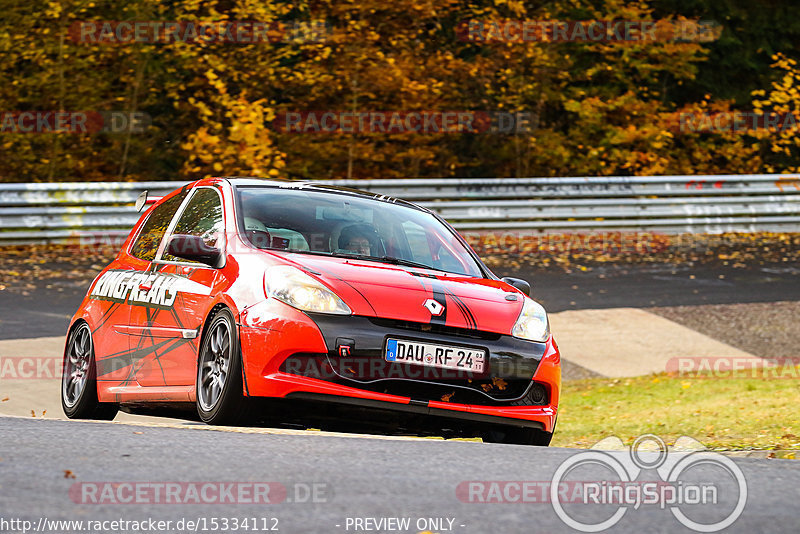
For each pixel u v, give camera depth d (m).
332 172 86.06
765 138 97.62
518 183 73.00
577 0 90.81
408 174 87.75
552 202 73.31
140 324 23.88
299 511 12.66
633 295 55.25
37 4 75.38
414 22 83.62
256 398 20.06
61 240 62.22
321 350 19.91
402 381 20.36
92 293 26.84
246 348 20.17
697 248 71.25
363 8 81.12
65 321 43.41
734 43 104.88
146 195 28.00
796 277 62.16
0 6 74.75
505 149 91.56
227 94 78.19
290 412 20.36
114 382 24.92
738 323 50.34
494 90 88.44
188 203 25.44
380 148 85.69
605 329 48.19
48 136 78.31
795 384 38.66
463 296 21.69
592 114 91.38
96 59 78.56
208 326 21.41
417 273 22.44
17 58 76.25
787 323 50.69
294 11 83.69
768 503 13.96
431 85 83.69
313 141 84.00
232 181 25.00
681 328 49.03
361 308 20.41
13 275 53.12
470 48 89.44
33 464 14.69
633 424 31.88
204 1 77.38
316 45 79.44
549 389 21.70
